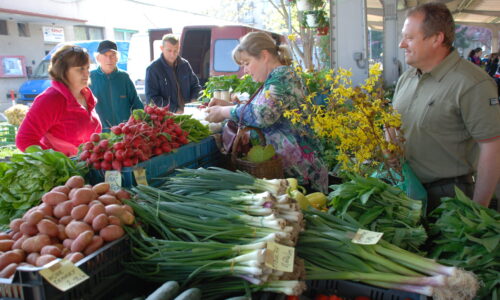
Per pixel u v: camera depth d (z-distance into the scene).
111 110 4.65
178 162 2.61
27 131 2.96
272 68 2.87
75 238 1.58
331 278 1.81
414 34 2.41
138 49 14.59
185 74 5.82
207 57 10.78
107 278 1.54
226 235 1.67
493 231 1.87
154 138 2.40
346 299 1.79
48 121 3.03
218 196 1.91
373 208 2.10
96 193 1.81
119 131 2.36
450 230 1.97
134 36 14.61
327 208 2.40
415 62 2.49
